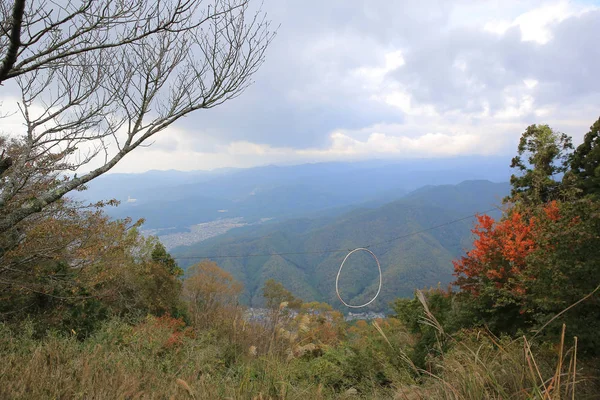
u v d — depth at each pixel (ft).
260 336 18.02
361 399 15.85
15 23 7.43
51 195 10.02
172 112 11.20
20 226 20.67
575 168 54.85
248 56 11.39
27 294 29.60
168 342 20.40
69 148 12.09
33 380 9.74
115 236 35.70
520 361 8.89
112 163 10.55
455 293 40.91
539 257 23.24
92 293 33.58
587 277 18.99
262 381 11.18
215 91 11.13
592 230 19.58
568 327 18.17
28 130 11.43
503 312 32.58
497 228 37.29
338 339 63.62
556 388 6.23
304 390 11.31
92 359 12.40
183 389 10.35
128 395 9.89
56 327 28.99
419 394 9.41
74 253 27.45
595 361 16.30
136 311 39.14
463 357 9.50
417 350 33.22
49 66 10.96
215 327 29.04
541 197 56.59
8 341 15.58
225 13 10.87
